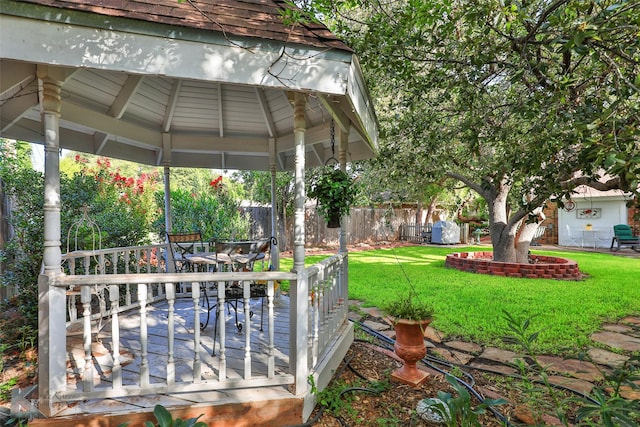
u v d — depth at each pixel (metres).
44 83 2.16
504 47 3.06
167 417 1.84
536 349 3.72
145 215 6.82
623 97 2.28
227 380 2.38
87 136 4.34
